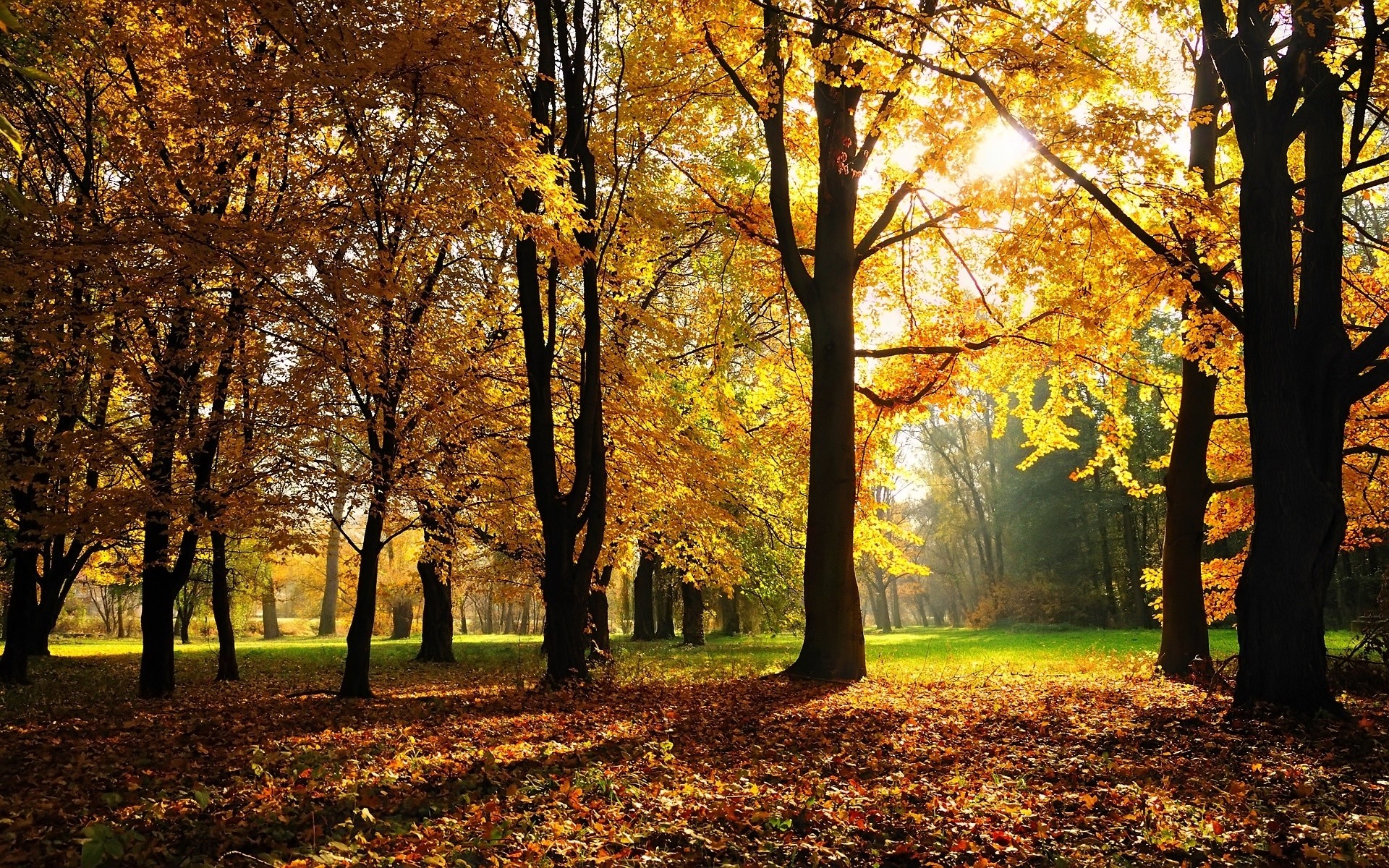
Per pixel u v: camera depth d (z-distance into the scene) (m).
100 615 58.94
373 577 14.16
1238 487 15.48
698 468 17.44
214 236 10.90
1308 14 9.73
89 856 4.02
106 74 14.71
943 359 17.58
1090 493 45.72
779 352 19.31
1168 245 11.60
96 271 11.37
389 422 13.29
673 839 5.18
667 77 14.97
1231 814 5.89
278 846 4.93
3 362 13.16
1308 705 9.41
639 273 17.53
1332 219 10.14
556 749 8.01
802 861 4.92
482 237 14.62
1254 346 10.09
